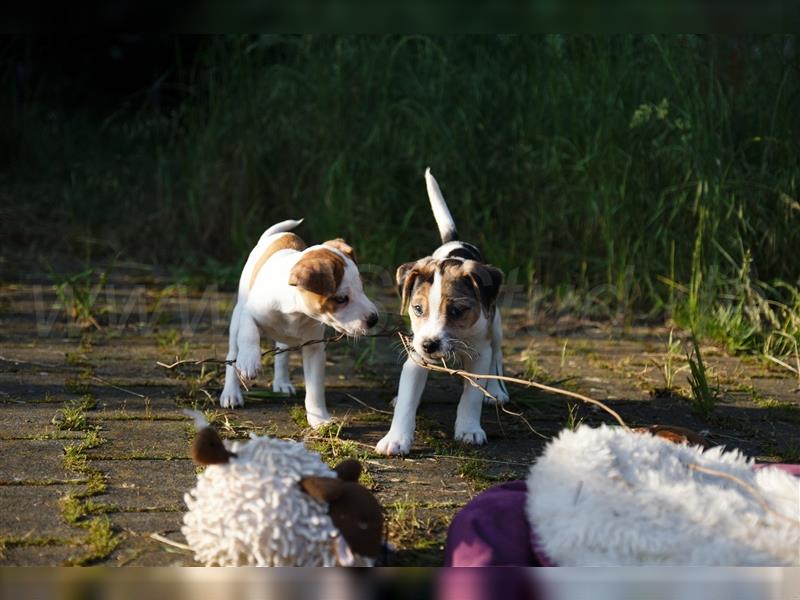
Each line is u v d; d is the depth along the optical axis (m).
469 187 12.56
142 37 17.19
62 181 15.29
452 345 6.46
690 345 10.09
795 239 10.70
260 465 4.42
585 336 10.38
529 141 12.45
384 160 12.83
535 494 4.59
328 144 12.96
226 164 13.52
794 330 9.65
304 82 13.38
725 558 4.12
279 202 13.33
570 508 4.42
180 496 5.54
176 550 4.81
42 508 5.28
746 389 8.47
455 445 6.73
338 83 13.05
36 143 15.86
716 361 9.52
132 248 13.49
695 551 4.15
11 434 6.49
